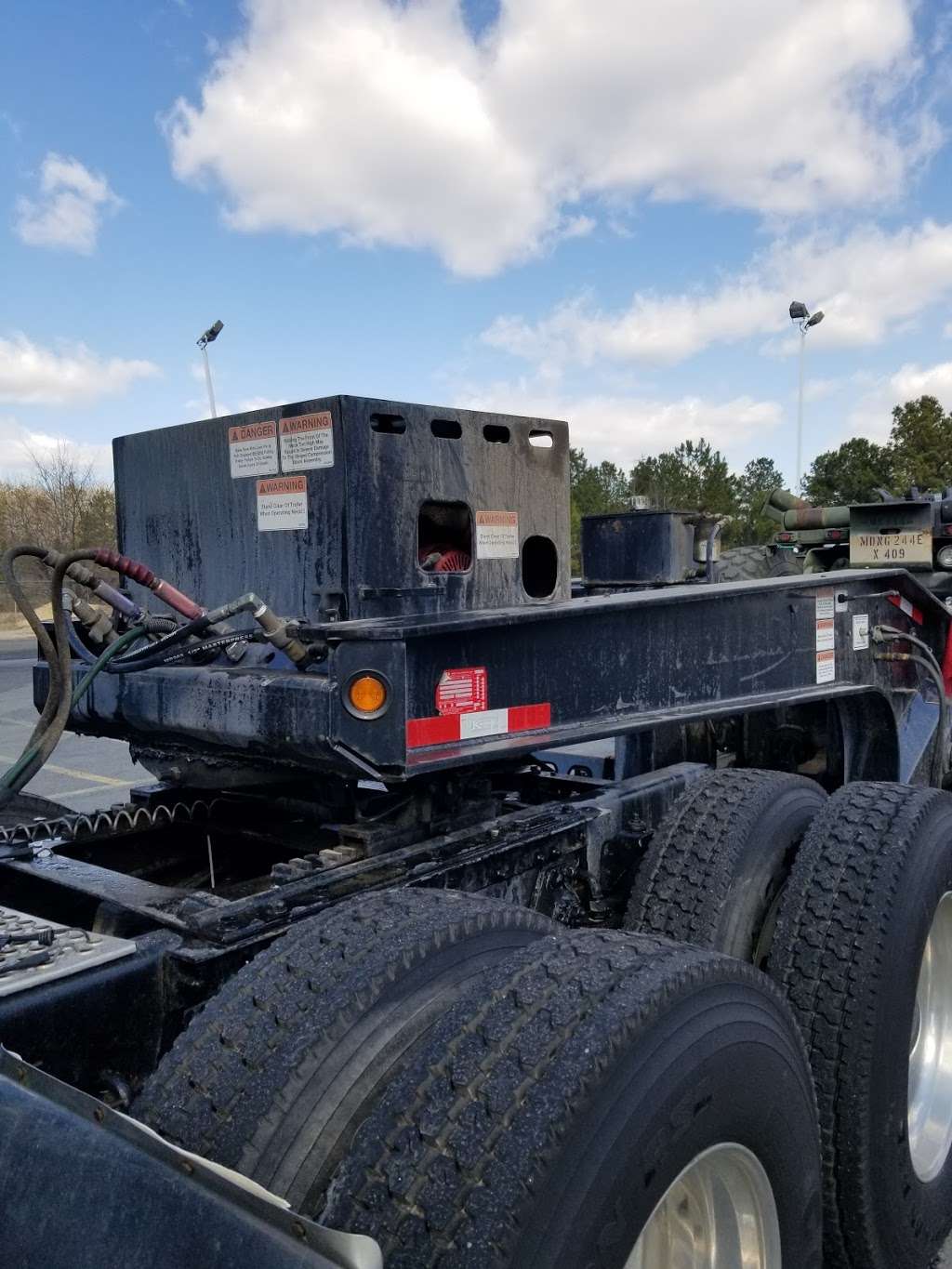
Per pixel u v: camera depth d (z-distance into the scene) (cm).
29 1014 165
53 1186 132
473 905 195
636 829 289
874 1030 239
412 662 209
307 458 234
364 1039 167
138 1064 181
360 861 222
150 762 279
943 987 291
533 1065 148
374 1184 144
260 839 285
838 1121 238
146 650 233
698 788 289
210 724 227
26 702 1265
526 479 266
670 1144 151
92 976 173
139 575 233
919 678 392
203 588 264
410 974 175
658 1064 152
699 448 5606
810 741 413
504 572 261
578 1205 137
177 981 186
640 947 175
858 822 268
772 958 255
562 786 308
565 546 278
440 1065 154
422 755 211
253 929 194
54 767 884
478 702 223
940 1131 277
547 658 238
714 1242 173
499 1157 139
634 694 262
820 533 640
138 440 280
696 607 281
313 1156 157
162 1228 126
